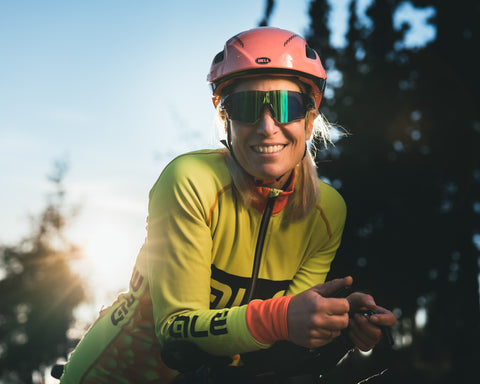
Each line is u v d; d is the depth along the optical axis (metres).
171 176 1.56
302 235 1.75
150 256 1.55
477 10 12.13
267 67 1.48
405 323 12.39
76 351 1.92
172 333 1.42
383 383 1.65
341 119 12.09
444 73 12.36
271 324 1.30
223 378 1.44
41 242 36.50
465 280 11.40
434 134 12.26
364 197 11.71
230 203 1.59
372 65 12.60
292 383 1.67
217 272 1.64
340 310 1.25
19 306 32.88
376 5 12.61
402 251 11.74
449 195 12.23
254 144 1.52
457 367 10.47
